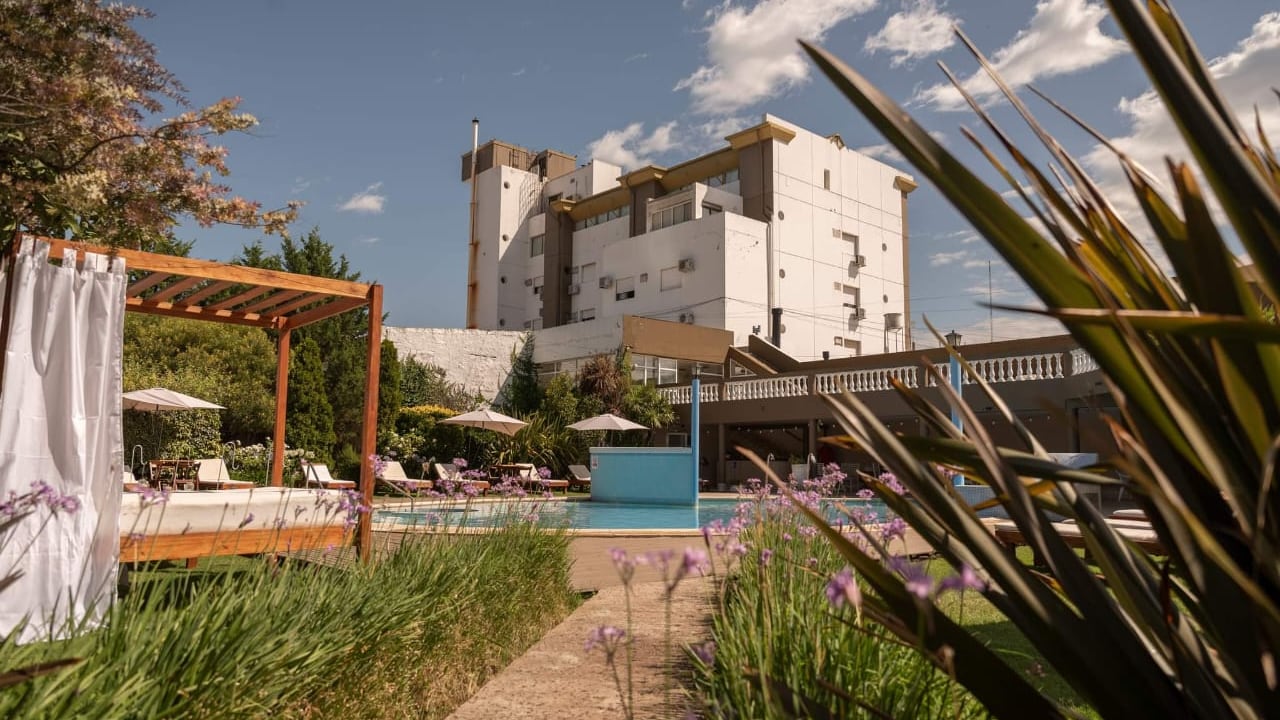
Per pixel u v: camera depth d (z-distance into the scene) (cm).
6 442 421
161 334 2036
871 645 230
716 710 213
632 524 1341
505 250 4131
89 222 493
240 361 2066
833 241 3444
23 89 483
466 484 459
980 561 115
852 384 2172
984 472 126
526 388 2962
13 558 400
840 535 123
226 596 241
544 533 536
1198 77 102
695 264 3098
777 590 302
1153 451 115
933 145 98
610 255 3484
